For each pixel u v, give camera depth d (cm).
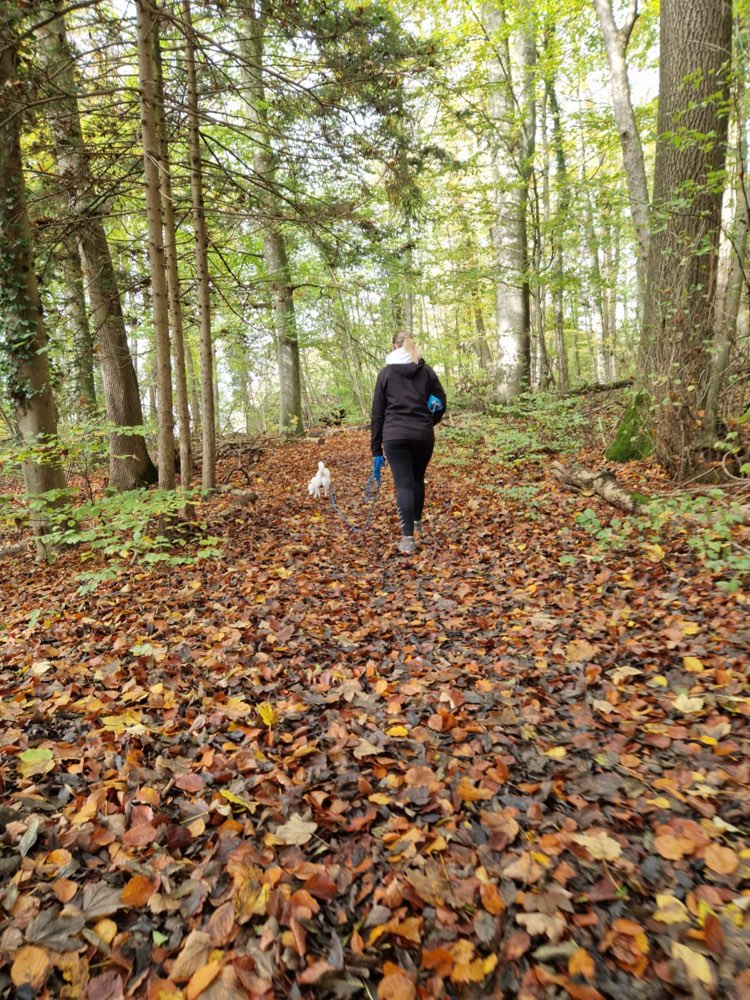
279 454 1419
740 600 340
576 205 1093
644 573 411
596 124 1173
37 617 421
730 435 497
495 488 762
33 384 650
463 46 1108
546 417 944
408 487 517
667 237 627
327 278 1611
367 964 143
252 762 227
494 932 150
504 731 247
